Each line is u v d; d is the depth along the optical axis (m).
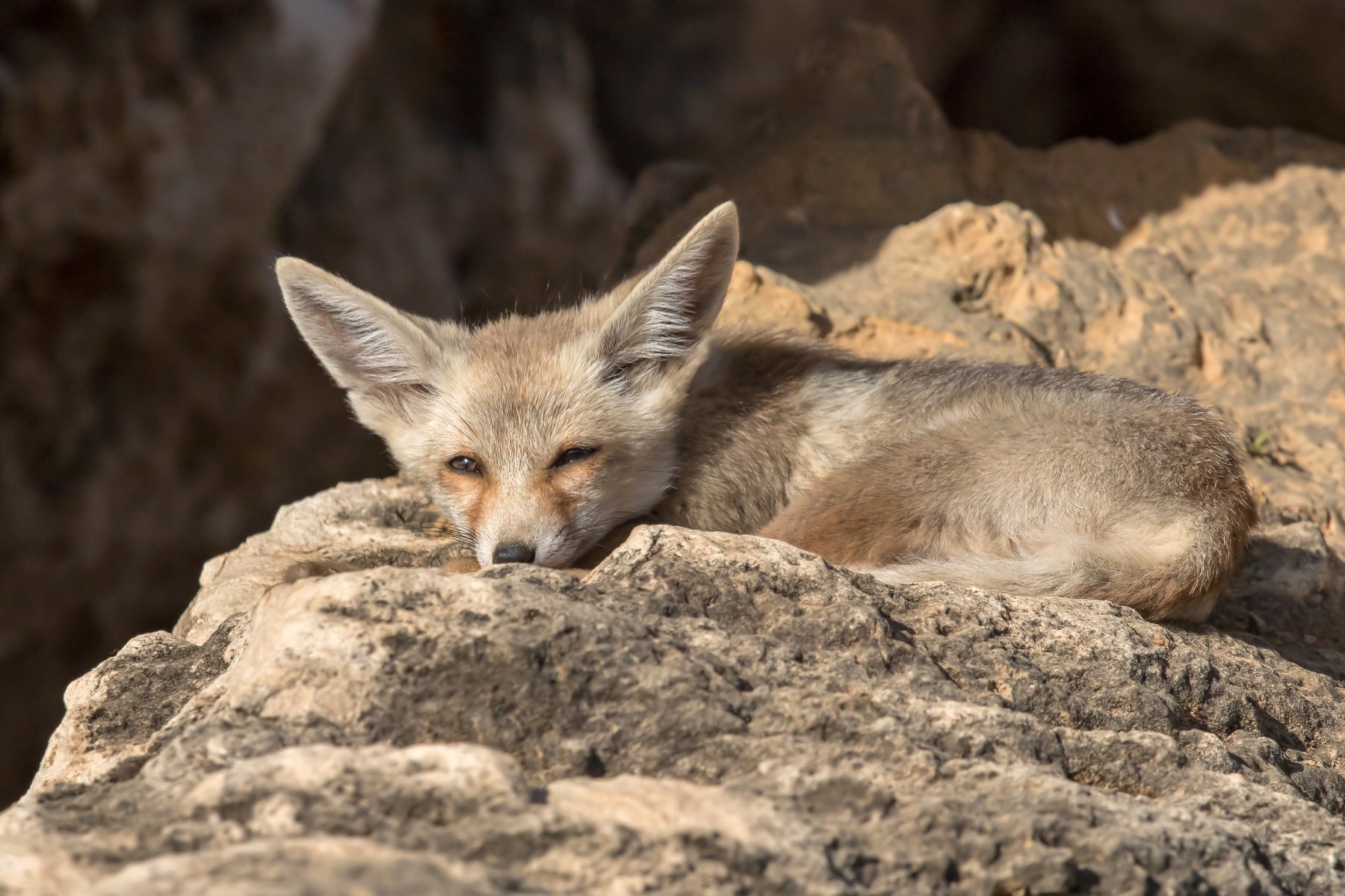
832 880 4.36
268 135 19.27
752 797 4.84
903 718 5.55
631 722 5.28
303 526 9.95
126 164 18.23
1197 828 5.13
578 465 9.20
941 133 15.92
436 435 9.48
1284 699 7.23
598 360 9.47
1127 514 8.21
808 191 15.24
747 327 10.49
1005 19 25.28
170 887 3.79
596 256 25.52
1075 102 25.16
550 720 5.28
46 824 4.66
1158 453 8.51
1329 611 9.70
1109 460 8.46
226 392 19.97
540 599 5.78
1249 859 5.04
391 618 5.66
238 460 20.31
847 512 8.74
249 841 4.34
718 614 6.25
